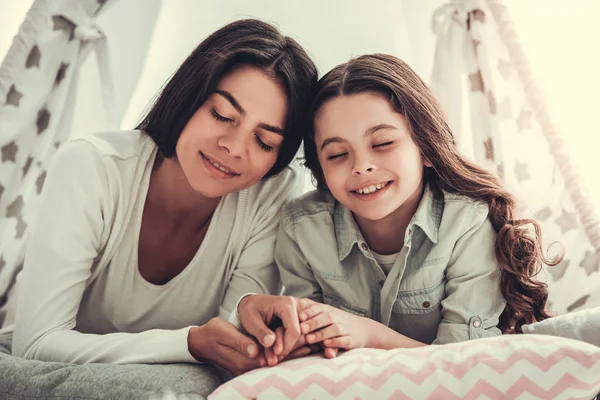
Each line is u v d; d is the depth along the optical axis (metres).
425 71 1.90
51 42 1.59
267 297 1.09
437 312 1.32
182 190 1.29
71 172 1.24
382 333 1.14
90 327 1.38
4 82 1.53
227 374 1.12
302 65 1.28
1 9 1.80
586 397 0.88
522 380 0.88
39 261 1.20
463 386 0.89
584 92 1.94
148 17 1.75
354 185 1.23
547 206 1.64
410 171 1.24
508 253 1.28
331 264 1.36
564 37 1.94
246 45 1.22
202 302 1.38
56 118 1.62
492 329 1.27
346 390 0.90
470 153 1.79
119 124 1.76
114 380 0.94
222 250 1.36
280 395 0.90
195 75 1.22
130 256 1.30
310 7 1.92
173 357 1.08
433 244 1.33
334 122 1.22
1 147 1.53
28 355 1.15
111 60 1.71
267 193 1.40
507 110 1.71
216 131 1.20
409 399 0.89
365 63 1.28
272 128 1.21
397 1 1.89
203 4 1.92
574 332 1.08
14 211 1.57
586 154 1.94
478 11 1.73
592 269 1.55
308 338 1.04
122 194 1.27
